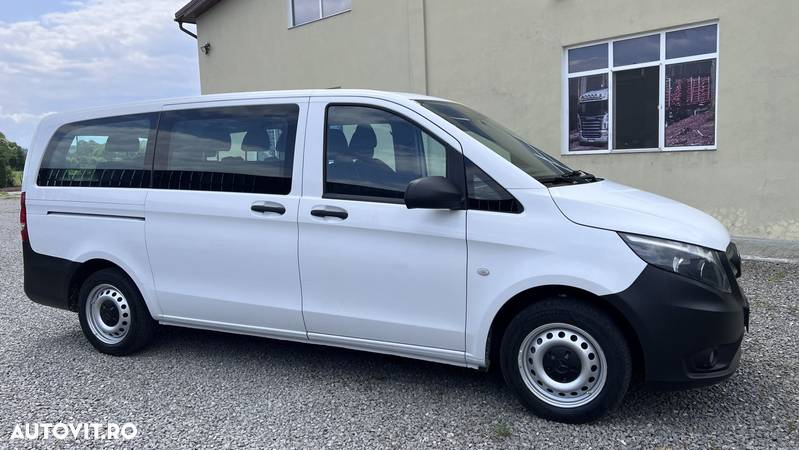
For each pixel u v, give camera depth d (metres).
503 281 3.34
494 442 3.21
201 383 4.12
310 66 13.64
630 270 3.12
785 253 7.33
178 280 4.33
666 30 8.79
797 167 7.90
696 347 3.10
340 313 3.80
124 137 4.59
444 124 3.59
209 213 4.14
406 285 3.59
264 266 4.00
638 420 3.39
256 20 14.59
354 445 3.22
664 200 3.75
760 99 8.06
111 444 3.32
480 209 3.42
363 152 3.77
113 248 4.54
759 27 7.95
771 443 3.11
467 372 4.18
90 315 4.77
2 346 5.03
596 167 9.66
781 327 4.82
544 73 10.00
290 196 3.90
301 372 4.27
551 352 3.35
